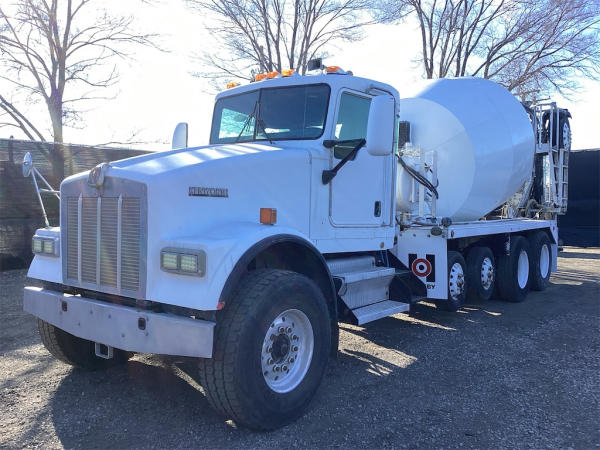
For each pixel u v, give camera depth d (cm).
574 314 730
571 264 1369
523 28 1762
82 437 338
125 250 349
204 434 344
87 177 371
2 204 1001
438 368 486
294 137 479
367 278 503
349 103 490
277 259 422
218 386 321
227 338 322
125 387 425
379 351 539
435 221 670
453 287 678
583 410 391
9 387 424
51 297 396
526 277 866
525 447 332
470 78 824
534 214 1023
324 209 468
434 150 688
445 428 358
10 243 1014
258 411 331
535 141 944
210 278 319
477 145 733
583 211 1944
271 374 354
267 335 347
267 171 411
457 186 742
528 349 550
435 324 663
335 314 417
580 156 1944
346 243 496
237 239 338
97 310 359
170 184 345
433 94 754
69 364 454
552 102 1013
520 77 1789
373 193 532
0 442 329
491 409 391
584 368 488
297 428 355
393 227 570
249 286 344
